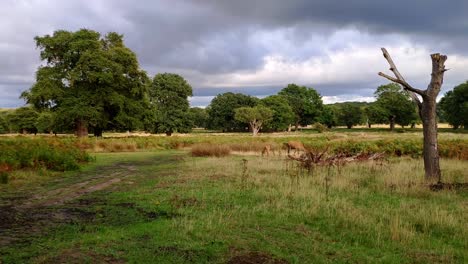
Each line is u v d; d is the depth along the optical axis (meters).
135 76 46.53
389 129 108.31
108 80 41.75
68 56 43.19
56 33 44.69
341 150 22.23
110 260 5.41
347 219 7.34
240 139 36.09
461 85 85.44
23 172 14.16
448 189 10.69
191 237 6.47
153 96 78.56
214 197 9.80
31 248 5.91
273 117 100.81
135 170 16.45
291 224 7.27
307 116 117.12
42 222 7.56
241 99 107.50
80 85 43.62
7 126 98.75
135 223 7.45
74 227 7.15
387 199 9.74
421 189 10.50
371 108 103.88
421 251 5.93
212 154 23.64
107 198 9.99
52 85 42.09
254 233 6.67
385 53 12.98
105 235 6.57
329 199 9.46
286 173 13.80
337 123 127.69
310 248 5.96
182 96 80.62
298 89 117.81
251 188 11.07
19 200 9.80
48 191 11.10
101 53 43.00
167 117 76.94
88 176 14.45
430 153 12.36
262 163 17.41
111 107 45.22
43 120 55.56
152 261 5.38
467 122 84.12
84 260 5.38
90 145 29.02
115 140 31.42
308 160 14.87
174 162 19.97
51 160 15.83
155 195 10.19
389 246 6.13
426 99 12.44
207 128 112.00
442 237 6.70
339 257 5.64
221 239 6.30
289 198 9.54
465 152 20.11
